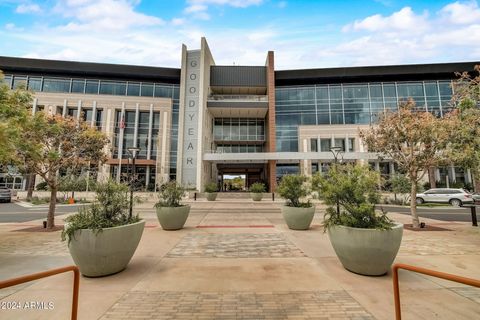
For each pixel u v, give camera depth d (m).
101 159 12.21
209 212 15.96
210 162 34.75
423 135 9.30
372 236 4.36
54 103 32.09
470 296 3.72
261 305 3.48
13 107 6.41
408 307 3.40
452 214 15.38
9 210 17.81
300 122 34.66
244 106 33.41
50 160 9.27
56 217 13.71
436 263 5.36
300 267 5.07
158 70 34.19
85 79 34.06
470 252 6.28
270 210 17.16
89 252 4.27
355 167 5.36
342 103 34.25
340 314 3.24
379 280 4.35
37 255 5.93
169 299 3.64
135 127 33.06
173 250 6.46
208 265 5.22
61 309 3.32
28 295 3.73
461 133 7.16
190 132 31.89
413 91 33.25
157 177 32.25
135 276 4.54
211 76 35.47
